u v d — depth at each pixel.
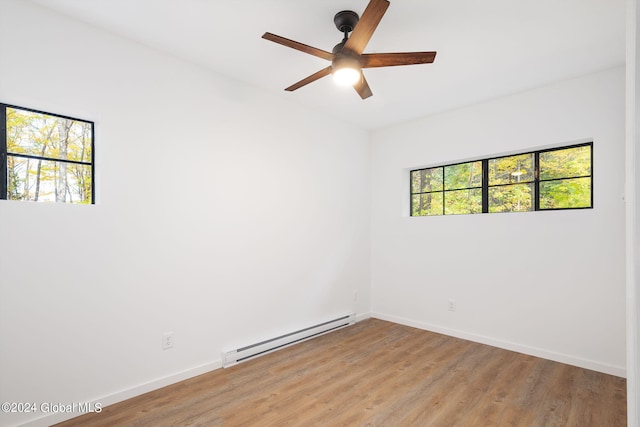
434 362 2.93
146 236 2.41
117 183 2.29
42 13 2.01
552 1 1.91
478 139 3.48
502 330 3.28
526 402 2.28
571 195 3.02
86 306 2.14
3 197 1.98
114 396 2.23
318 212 3.74
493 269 3.35
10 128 2.03
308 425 2.02
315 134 3.73
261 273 3.15
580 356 2.83
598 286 2.76
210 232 2.78
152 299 2.43
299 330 3.44
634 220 1.08
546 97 3.05
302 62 2.69
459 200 3.76
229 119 2.94
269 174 3.25
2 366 1.85
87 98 2.17
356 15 2.04
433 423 2.04
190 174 2.67
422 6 1.96
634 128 1.08
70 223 2.09
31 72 1.97
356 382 2.56
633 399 1.12
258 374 2.69
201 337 2.70
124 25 2.20
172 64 2.59
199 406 2.21
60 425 1.98
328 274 3.84
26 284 1.93
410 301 4.02
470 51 2.47
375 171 4.45
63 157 2.21
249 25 2.20
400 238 4.14
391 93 3.24
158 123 2.50
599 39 2.31
